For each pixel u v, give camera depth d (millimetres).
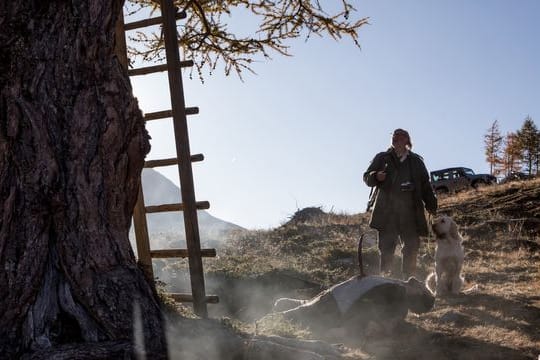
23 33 4078
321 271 9680
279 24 7434
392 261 8062
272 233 13945
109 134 4273
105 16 4371
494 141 55531
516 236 11195
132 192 4512
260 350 4172
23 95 4062
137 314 4062
